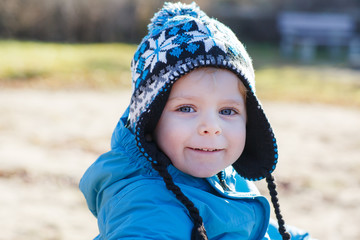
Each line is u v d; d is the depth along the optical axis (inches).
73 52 548.1
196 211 62.9
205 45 65.2
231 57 65.9
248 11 808.9
